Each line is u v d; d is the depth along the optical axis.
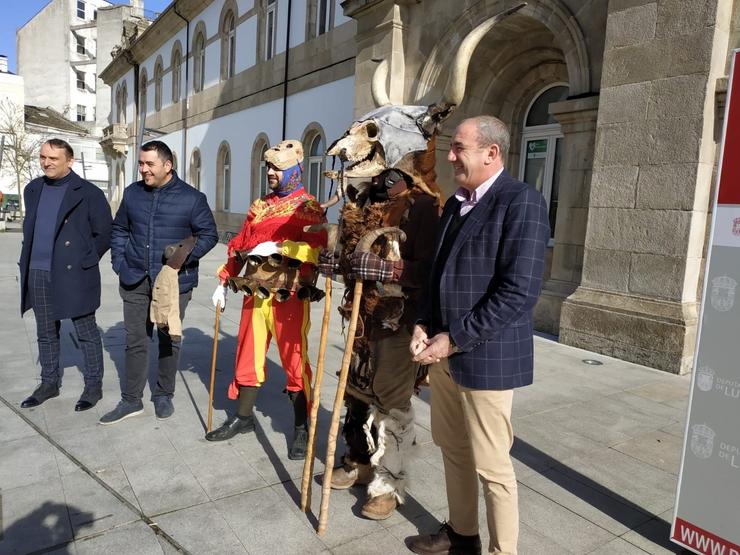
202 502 2.65
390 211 2.48
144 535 2.37
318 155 12.04
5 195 28.20
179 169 20.36
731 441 2.13
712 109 4.88
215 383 4.38
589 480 3.02
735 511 2.13
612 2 5.39
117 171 28.78
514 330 1.99
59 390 4.04
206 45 17.58
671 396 4.43
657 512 2.72
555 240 6.54
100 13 42.69
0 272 10.04
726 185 2.12
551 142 7.62
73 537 2.33
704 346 2.19
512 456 3.28
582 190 6.17
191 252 3.52
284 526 2.48
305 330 3.16
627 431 3.70
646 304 5.29
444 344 1.97
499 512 2.04
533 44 7.21
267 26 14.09
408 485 2.72
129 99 26.86
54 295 3.58
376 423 2.61
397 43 8.13
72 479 2.81
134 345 3.56
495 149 1.97
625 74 5.33
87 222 3.64
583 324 5.77
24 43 48.12
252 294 3.13
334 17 11.17
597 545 2.44
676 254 5.07
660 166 5.13
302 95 12.37
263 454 3.17
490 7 6.95
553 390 4.49
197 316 6.87
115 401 3.89
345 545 2.37
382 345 2.52
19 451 3.09
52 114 40.53
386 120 2.48
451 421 2.22
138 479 2.84
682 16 4.90
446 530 2.38
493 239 1.93
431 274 2.18
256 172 14.84
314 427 2.56
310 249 3.06
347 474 2.85
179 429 3.47
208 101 17.59
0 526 2.39
